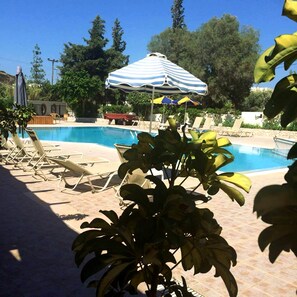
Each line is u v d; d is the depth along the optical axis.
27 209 5.45
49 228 4.61
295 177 0.97
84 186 7.17
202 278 3.40
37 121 25.12
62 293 3.02
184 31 41.72
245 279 3.43
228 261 1.51
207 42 35.00
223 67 33.25
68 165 6.55
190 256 1.56
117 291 1.53
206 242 1.46
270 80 1.15
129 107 31.95
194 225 1.33
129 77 8.75
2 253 3.79
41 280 3.23
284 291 3.22
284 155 14.49
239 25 35.72
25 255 3.76
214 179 1.56
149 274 1.49
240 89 34.47
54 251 3.87
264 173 9.84
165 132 1.49
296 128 22.22
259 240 1.01
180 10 46.94
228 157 1.55
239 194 1.56
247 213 5.68
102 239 1.38
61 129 24.53
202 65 35.81
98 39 41.41
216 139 1.60
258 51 35.22
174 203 1.36
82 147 13.97
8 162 9.52
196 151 1.43
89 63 40.72
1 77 48.31
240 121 23.16
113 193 6.64
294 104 1.14
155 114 30.11
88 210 5.51
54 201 5.97
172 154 1.46
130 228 1.42
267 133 23.17
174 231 1.28
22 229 4.55
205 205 6.12
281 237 0.98
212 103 35.94
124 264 1.34
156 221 1.34
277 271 3.62
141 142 1.58
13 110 4.47
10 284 3.15
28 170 8.58
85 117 32.62
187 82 9.04
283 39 1.05
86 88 30.56
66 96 30.55
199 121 23.67
